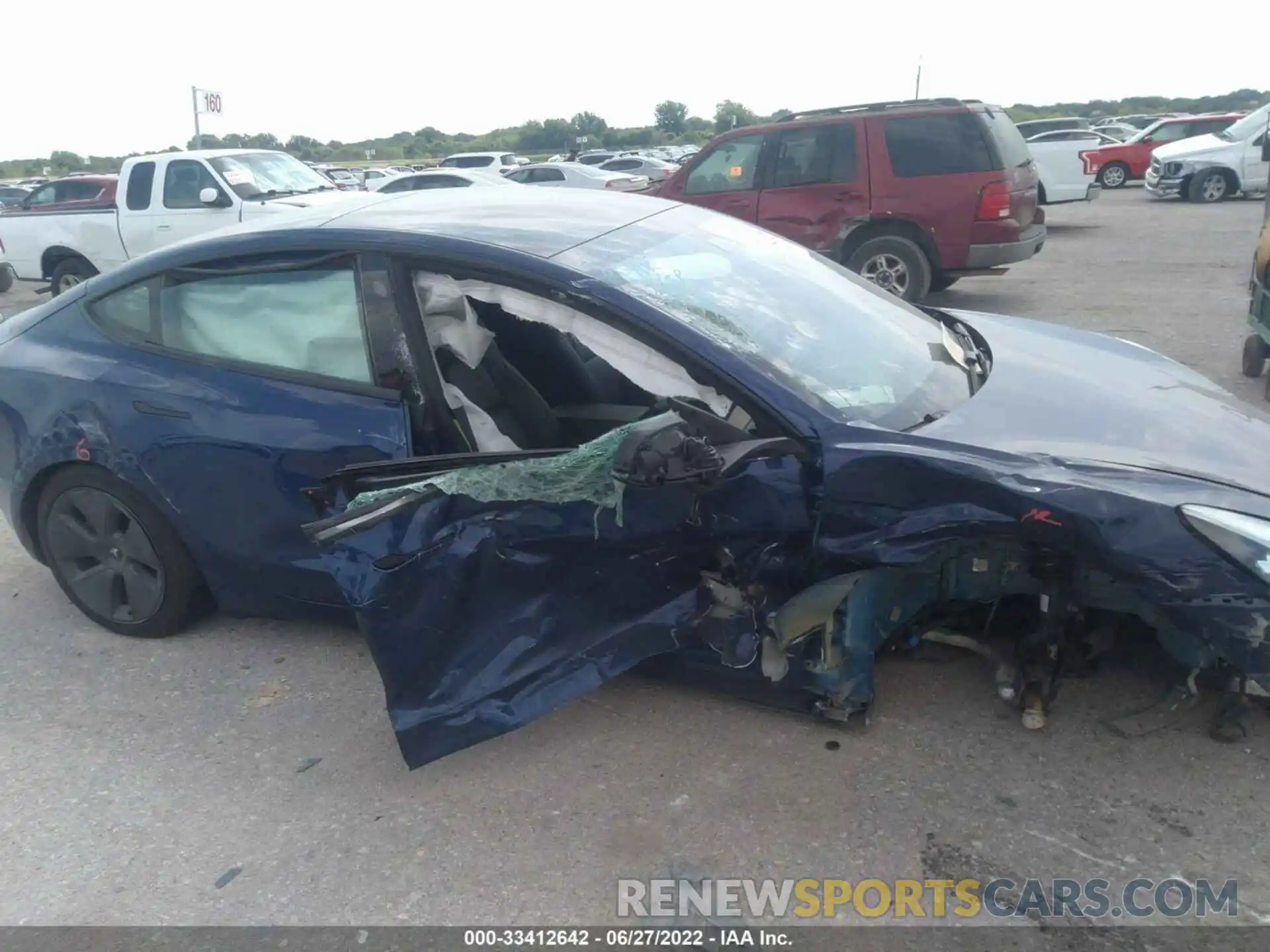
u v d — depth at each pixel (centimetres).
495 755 300
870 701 294
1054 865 246
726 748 295
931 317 383
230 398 326
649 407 356
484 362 323
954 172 909
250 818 283
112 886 261
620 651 290
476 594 280
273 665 358
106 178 1285
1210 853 246
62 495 366
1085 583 278
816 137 947
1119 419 280
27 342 372
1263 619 233
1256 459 265
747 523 266
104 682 354
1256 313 641
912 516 251
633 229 338
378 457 304
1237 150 1992
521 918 242
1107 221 1741
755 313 308
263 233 333
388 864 262
